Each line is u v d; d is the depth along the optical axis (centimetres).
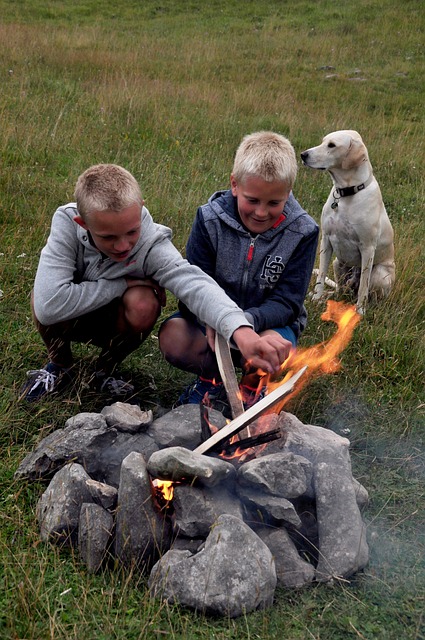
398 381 415
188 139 913
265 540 259
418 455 344
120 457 285
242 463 279
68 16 2058
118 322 343
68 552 267
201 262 340
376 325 467
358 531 262
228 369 298
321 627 240
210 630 233
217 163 814
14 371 376
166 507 261
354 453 344
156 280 331
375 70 1566
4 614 234
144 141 867
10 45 1405
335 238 531
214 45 1714
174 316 352
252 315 321
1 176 643
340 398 385
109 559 261
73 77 1212
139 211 300
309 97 1330
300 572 254
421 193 820
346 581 256
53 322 331
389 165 921
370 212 510
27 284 466
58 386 359
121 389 363
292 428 298
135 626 234
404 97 1372
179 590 239
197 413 304
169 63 1482
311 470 274
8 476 302
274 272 333
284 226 330
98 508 262
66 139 797
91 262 330
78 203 299
